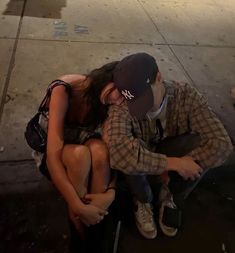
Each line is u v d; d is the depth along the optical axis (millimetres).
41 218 1549
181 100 1292
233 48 3234
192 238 1554
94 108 1258
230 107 2410
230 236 1589
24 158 1808
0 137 1896
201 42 3262
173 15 3736
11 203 1591
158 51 2998
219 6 4145
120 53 2873
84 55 2768
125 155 1193
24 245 1440
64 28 3111
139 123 1283
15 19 3119
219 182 1839
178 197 1576
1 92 2209
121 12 3619
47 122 1326
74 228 1450
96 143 1269
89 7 3609
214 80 2705
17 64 2512
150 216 1510
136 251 1468
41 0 3557
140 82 1093
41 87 2326
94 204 1256
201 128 1292
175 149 1377
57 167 1206
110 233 1498
